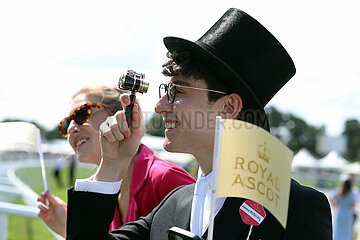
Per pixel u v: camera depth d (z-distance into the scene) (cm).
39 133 460
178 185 365
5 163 4125
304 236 239
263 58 279
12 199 895
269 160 212
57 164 3434
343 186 1505
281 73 289
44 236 1048
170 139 274
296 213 245
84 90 400
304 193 251
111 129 273
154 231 292
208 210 270
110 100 394
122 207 400
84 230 268
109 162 280
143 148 399
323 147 5200
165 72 279
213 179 212
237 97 272
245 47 276
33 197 769
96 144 390
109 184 275
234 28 279
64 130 415
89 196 270
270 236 248
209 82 270
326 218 249
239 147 217
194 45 261
